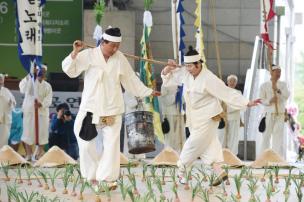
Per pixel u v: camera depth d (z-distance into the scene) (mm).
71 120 30359
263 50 34156
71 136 30359
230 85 28672
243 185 20031
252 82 33094
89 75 17719
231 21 38344
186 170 19859
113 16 35250
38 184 19984
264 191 18969
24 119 28750
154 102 28781
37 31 26625
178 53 26250
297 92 61688
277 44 35750
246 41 38375
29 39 26578
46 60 36156
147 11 28328
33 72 27125
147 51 28375
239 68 38500
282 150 29281
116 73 17719
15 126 31016
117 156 17531
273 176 22266
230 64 38469
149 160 28672
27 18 26484
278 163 24500
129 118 19562
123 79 18047
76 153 30406
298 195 17047
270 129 29016
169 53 38406
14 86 33250
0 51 36188
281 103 29016
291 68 41469
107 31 17641
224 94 18594
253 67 33312
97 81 17562
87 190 18672
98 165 17812
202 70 18719
